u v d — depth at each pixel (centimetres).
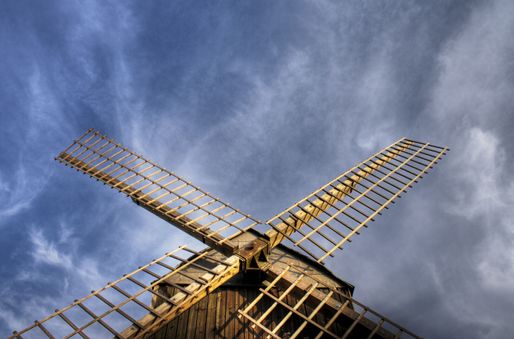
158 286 789
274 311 712
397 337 542
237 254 701
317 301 623
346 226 786
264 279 743
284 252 906
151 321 537
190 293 594
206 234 760
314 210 807
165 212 825
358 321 570
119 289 601
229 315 700
